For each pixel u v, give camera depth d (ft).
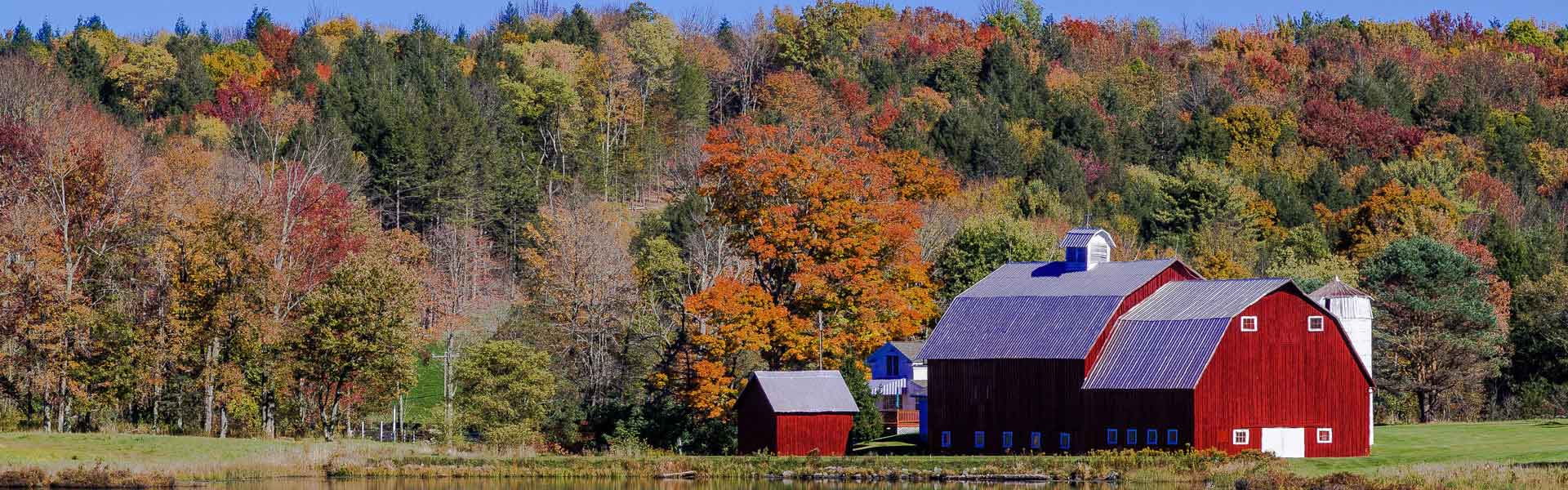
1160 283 347.15
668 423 371.76
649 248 504.02
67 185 422.00
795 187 406.62
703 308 381.60
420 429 447.01
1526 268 607.37
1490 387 493.77
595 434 373.40
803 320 383.65
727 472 305.73
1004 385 337.52
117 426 381.81
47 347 354.95
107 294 403.13
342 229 499.51
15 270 368.07
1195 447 310.86
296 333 373.20
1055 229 619.67
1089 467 291.79
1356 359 325.42
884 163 609.83
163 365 378.12
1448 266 458.09
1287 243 654.94
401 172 652.07
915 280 411.34
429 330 459.73
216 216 390.01
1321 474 281.33
